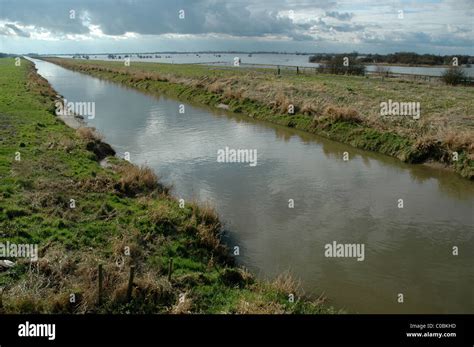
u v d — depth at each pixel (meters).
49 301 9.17
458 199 17.95
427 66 94.50
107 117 35.16
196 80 52.88
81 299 9.44
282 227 15.09
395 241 14.16
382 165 22.69
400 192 18.73
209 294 10.35
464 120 26.33
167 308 9.53
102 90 55.41
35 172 16.84
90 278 9.97
